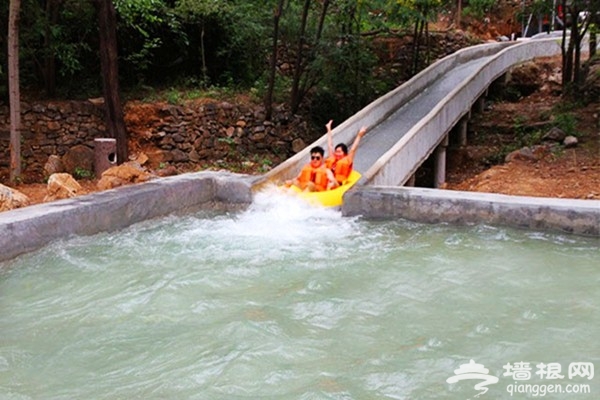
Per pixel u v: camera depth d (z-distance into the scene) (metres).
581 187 9.82
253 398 3.81
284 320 5.08
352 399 3.79
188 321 5.06
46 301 5.52
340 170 9.21
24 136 12.12
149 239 7.50
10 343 4.66
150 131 13.48
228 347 4.55
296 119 15.63
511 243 7.10
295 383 4.00
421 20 17.97
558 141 12.99
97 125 13.05
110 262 6.59
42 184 11.13
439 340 4.66
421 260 6.61
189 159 13.78
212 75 16.36
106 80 11.95
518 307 5.30
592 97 15.12
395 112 14.62
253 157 14.59
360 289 5.81
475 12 23.69
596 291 5.64
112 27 11.87
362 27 18.25
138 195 8.04
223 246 7.23
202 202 9.21
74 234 7.15
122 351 4.50
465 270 6.27
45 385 3.99
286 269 6.40
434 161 13.20
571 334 4.73
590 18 15.16
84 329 4.91
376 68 19.61
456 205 7.78
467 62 19.89
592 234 7.02
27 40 12.78
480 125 16.12
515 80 19.28
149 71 15.52
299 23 15.88
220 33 15.89
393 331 4.85
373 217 8.38
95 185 11.03
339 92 16.77
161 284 5.93
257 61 16.88
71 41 13.95
